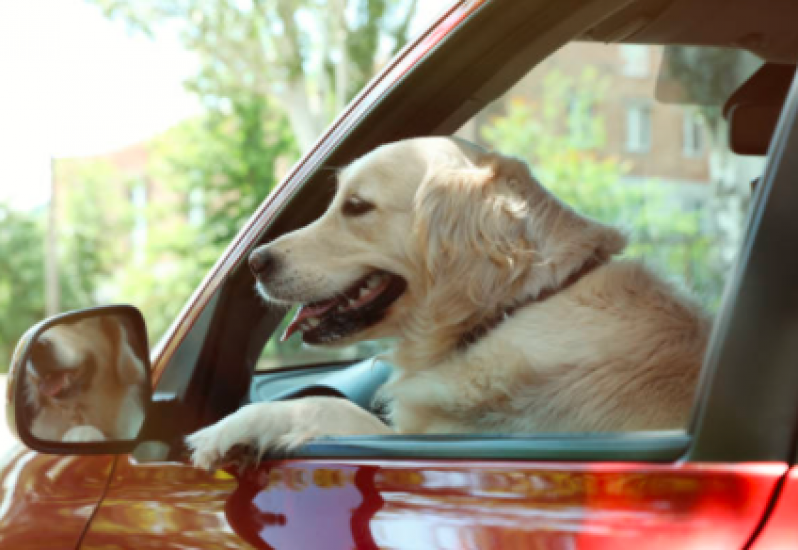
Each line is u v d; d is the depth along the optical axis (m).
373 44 17.02
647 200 17.25
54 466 1.73
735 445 0.98
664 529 1.00
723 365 1.01
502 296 1.89
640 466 1.06
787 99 1.06
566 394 1.66
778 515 0.93
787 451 0.95
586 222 1.90
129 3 17.78
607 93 18.25
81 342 1.62
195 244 19.67
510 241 1.91
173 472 1.55
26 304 23.25
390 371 2.35
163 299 19.88
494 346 1.77
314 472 1.38
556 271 1.83
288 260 2.11
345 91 16.98
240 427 1.48
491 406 1.75
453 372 1.80
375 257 2.11
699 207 19.88
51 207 22.25
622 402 1.62
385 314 2.11
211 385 1.83
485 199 1.97
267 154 19.20
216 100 19.08
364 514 1.29
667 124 19.62
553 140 17.62
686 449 1.03
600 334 1.70
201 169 19.17
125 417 1.63
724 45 2.44
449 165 2.05
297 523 1.35
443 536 1.18
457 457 1.24
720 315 1.04
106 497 1.61
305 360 2.68
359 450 1.36
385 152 2.16
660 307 1.72
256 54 17.58
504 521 1.14
